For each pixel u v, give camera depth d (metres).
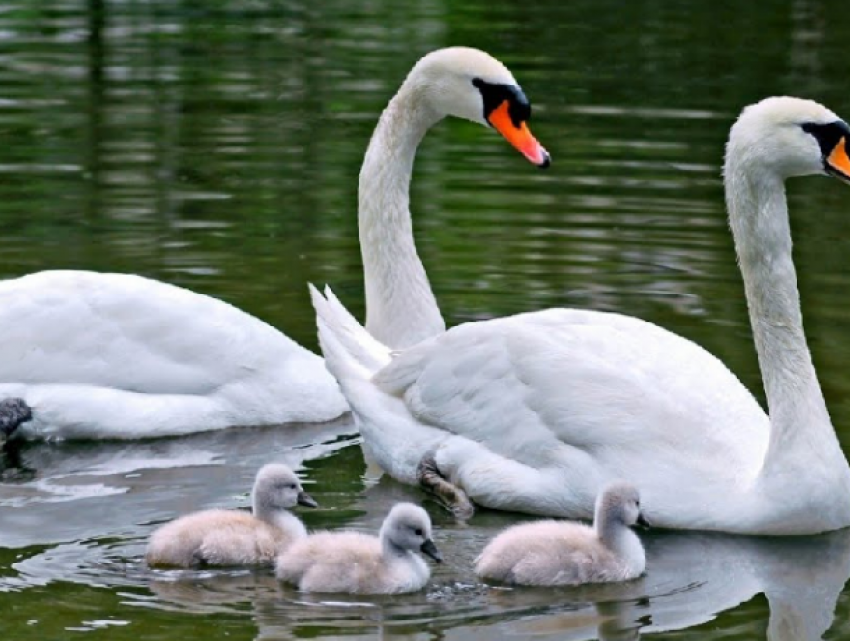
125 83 25.64
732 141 12.84
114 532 12.48
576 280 17.86
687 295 17.48
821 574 11.98
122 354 14.94
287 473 12.13
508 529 12.09
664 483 12.70
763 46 28.78
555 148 22.59
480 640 10.77
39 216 19.48
